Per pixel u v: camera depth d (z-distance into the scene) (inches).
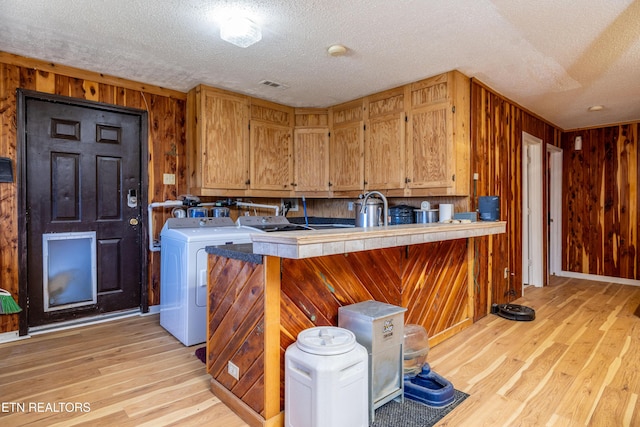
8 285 111.7
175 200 144.5
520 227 168.6
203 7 83.3
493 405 76.9
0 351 103.6
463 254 126.0
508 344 110.5
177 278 114.7
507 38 98.9
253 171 151.3
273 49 106.2
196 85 138.7
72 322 125.2
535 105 164.7
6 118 110.9
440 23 90.5
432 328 110.3
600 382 86.7
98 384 85.6
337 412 59.9
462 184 126.4
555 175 216.5
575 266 214.7
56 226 121.3
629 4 81.3
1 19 88.9
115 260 133.6
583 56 110.1
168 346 109.0
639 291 179.6
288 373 65.2
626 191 196.1
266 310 67.1
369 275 88.4
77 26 92.6
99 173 129.4
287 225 154.5
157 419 72.0
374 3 81.5
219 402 78.6
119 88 131.7
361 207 109.4
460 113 125.0
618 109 171.0
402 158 136.8
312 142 165.9
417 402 78.3
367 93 147.5
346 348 62.1
